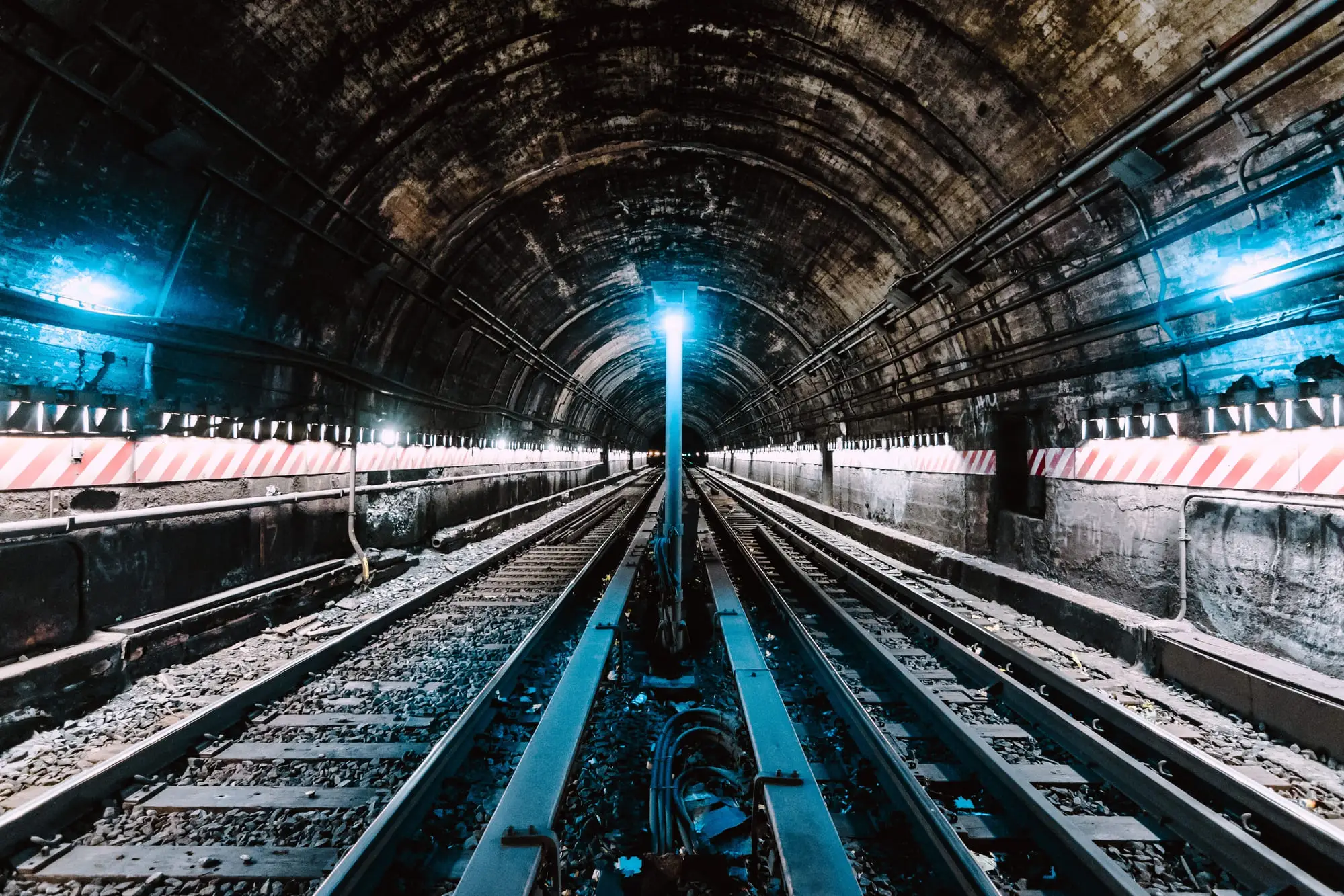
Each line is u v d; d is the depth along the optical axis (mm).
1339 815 2754
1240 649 4137
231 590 5348
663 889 2375
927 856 2523
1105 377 5770
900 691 4402
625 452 43844
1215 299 4297
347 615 6078
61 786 2641
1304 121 3498
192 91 4195
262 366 6047
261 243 5559
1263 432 4105
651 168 8508
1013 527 7305
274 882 2334
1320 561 3684
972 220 6586
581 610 6715
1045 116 5070
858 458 13555
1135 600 5289
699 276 13109
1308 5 3090
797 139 7227
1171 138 4285
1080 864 2447
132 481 4508
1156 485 5070
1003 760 3115
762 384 21203
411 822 2654
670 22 5656
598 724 3961
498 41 5645
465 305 9367
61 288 4020
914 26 5109
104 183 4074
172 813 2801
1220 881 2428
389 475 8500
